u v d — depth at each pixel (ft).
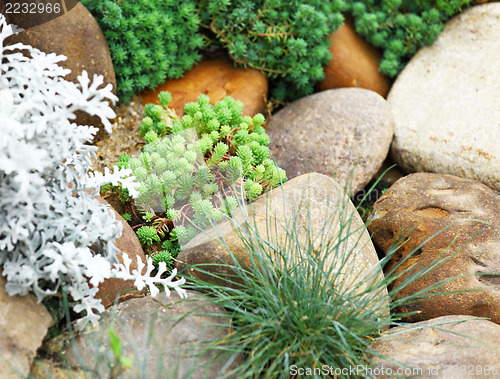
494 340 3.10
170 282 3.14
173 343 3.05
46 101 2.97
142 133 3.67
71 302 3.10
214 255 3.29
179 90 3.91
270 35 3.93
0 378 2.86
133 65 3.80
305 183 3.47
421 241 3.47
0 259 2.98
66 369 2.98
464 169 3.79
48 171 3.04
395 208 3.60
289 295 3.13
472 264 3.37
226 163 3.47
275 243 3.31
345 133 3.84
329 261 3.30
